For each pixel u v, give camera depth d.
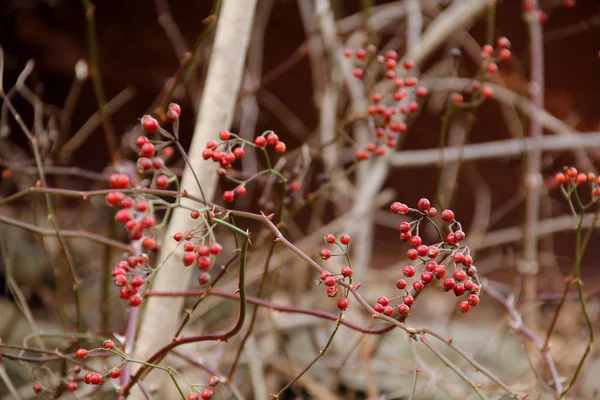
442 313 2.02
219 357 1.32
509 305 1.15
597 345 1.52
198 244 0.91
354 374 1.41
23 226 1.10
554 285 2.34
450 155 1.88
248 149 1.69
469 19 1.95
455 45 2.41
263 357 1.55
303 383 1.43
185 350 1.31
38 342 1.14
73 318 1.72
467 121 1.23
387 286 2.17
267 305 1.02
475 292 0.87
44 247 1.23
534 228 1.53
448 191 1.38
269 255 1.06
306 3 2.05
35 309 1.82
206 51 1.67
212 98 1.13
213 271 1.94
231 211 0.93
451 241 0.88
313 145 2.14
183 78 1.12
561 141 1.95
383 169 1.78
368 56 1.16
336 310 1.61
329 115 1.80
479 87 1.17
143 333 1.11
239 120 2.07
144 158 0.92
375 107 1.12
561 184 1.00
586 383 1.35
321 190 1.18
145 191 0.92
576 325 1.69
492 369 1.61
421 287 0.88
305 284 1.69
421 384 1.38
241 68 1.15
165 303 1.11
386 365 1.56
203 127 1.13
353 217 1.63
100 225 1.75
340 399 1.51
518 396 0.95
